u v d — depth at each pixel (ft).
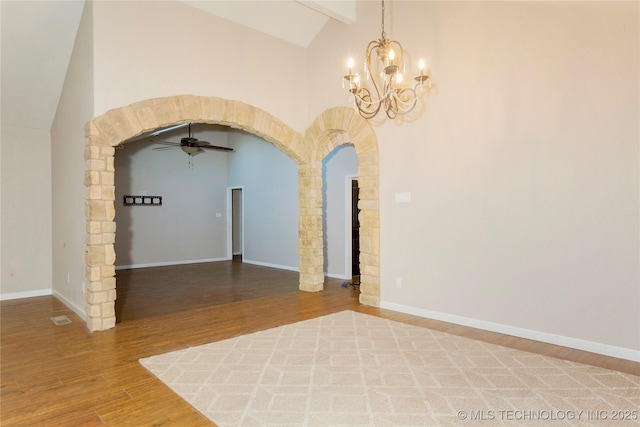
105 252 13.20
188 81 15.23
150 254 28.81
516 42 11.99
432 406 7.79
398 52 15.12
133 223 28.07
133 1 13.87
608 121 10.32
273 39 17.93
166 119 14.51
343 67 17.37
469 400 8.02
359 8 16.53
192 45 15.35
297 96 18.81
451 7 13.51
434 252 14.14
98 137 12.99
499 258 12.46
